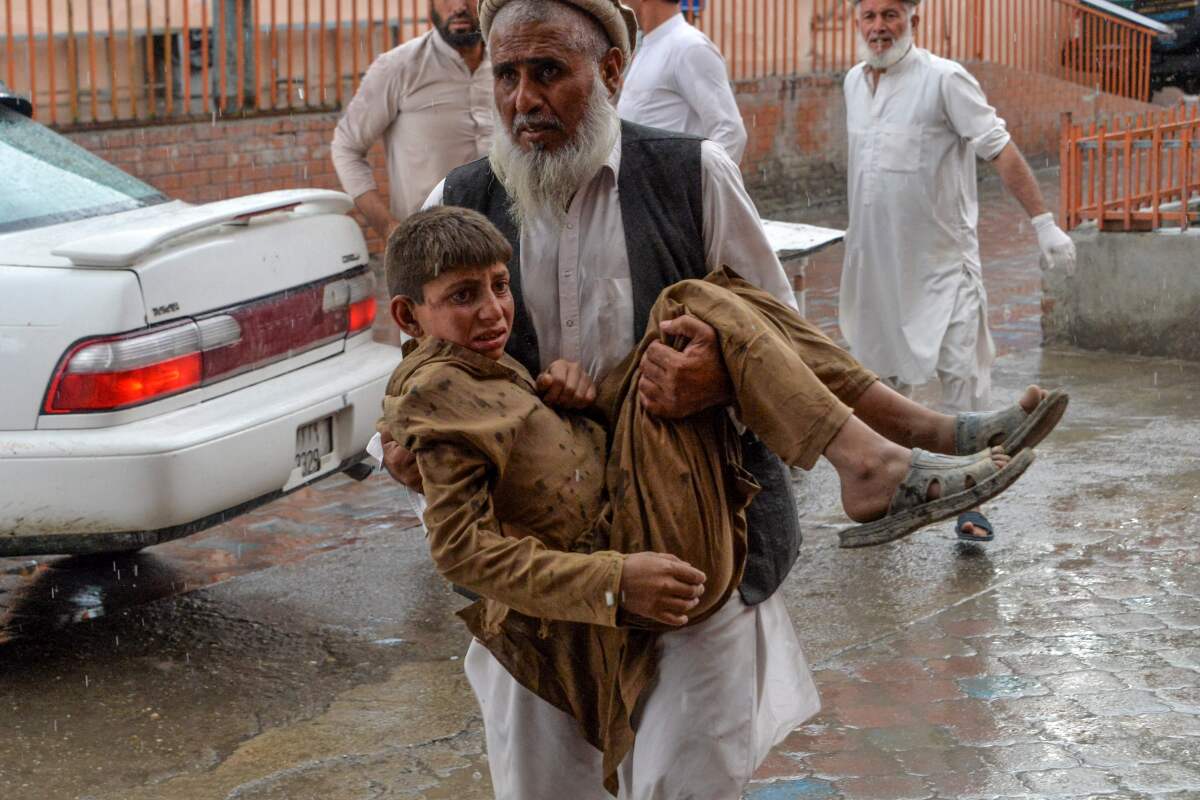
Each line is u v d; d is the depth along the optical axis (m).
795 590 5.65
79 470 4.79
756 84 16.81
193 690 4.93
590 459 2.85
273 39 12.84
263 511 6.87
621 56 3.02
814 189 17.64
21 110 6.32
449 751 4.46
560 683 2.99
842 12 17.64
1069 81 20.52
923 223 6.81
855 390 2.90
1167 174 10.66
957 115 6.75
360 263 5.90
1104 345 9.43
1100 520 6.28
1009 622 5.27
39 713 4.77
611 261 3.04
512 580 2.60
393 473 2.90
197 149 12.47
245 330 5.23
